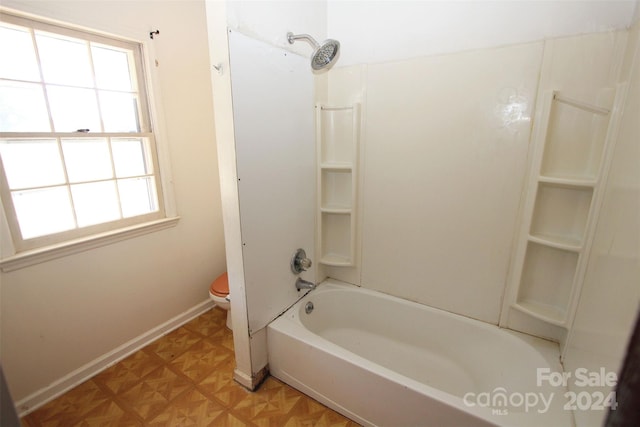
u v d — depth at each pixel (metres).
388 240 1.94
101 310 1.79
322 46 1.47
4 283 1.41
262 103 1.47
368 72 1.78
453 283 1.77
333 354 1.46
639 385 0.25
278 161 1.62
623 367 0.29
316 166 1.94
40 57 1.50
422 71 1.62
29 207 1.51
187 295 2.32
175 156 2.12
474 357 1.70
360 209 1.99
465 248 1.70
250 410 1.54
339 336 2.06
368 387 1.38
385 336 2.01
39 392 1.56
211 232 2.45
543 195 1.45
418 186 1.76
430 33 1.57
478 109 1.52
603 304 1.01
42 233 1.56
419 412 1.27
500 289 1.64
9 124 1.43
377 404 1.38
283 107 1.60
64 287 1.62
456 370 1.74
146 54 1.87
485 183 1.57
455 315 1.79
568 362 1.32
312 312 2.00
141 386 1.70
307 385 1.62
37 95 1.50
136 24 1.79
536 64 1.35
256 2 1.37
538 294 1.55
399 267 1.94
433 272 1.83
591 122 1.29
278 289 1.76
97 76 1.73
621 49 1.19
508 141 1.47
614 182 1.11
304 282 1.92
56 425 1.47
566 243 1.36
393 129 1.77
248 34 1.34
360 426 1.45
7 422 0.41
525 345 1.52
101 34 1.68
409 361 1.84
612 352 0.86
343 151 1.98
